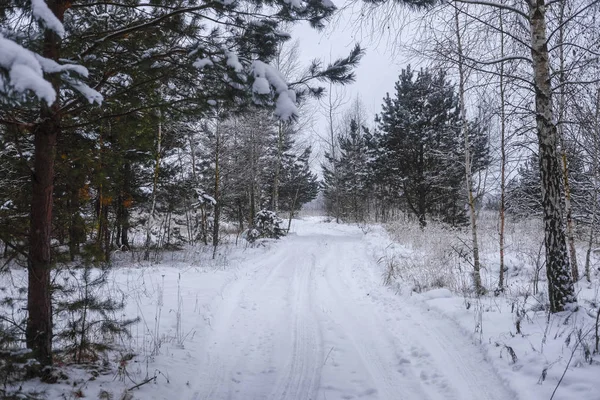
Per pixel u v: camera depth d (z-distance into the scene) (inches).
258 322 255.3
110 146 229.1
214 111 182.2
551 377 146.4
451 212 842.8
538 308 229.8
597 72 245.9
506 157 339.0
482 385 156.3
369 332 234.2
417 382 165.5
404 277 379.2
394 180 861.8
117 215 501.4
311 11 162.1
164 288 324.5
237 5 148.3
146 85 164.7
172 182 592.1
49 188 146.5
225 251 597.0
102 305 165.2
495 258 460.8
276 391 160.4
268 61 171.3
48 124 142.2
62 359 164.1
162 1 154.6
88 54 146.3
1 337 126.6
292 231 1047.0
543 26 219.5
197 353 196.9
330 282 388.5
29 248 143.6
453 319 233.5
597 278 371.9
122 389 146.8
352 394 156.4
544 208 222.7
